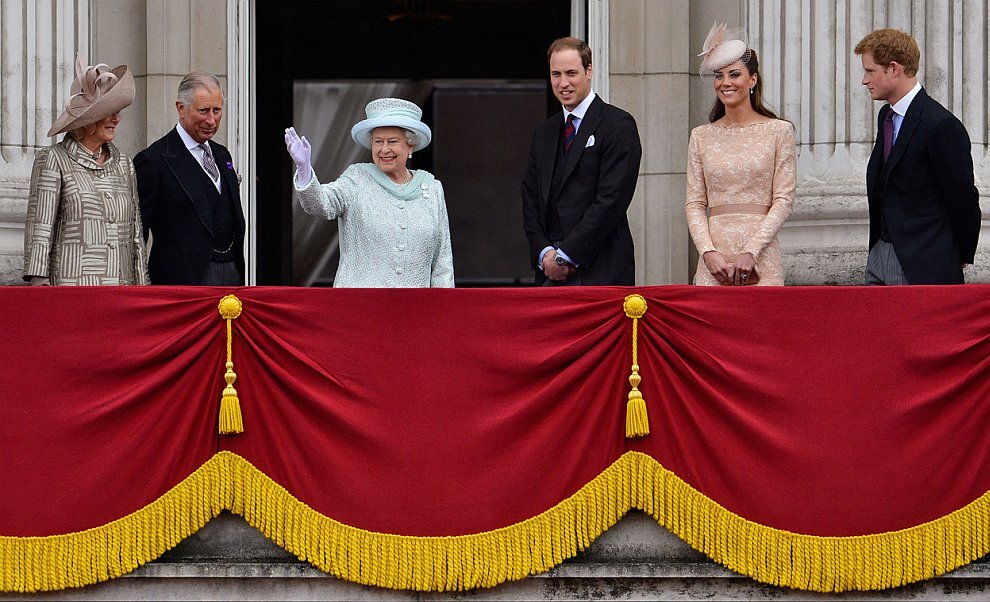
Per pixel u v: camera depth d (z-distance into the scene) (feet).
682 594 92.63
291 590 92.22
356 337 92.53
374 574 91.45
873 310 92.53
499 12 164.35
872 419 92.17
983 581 92.53
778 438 91.97
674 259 137.08
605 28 137.69
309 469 92.12
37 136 120.57
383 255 97.14
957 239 99.09
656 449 92.68
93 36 131.85
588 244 100.01
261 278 164.66
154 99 136.46
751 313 92.68
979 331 92.27
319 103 175.63
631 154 100.99
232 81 137.49
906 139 98.22
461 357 92.53
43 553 91.09
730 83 100.37
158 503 91.56
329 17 165.68
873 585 91.66
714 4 138.41
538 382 92.68
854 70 120.98
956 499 92.22
